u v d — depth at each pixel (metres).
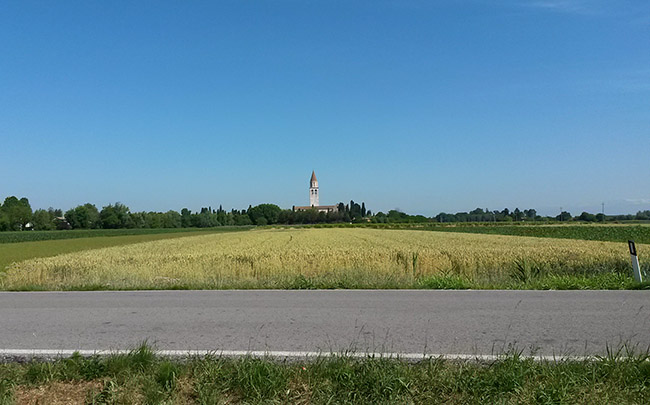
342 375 4.37
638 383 4.23
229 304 8.34
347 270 14.41
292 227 130.62
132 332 6.38
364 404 3.96
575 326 6.46
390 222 149.62
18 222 109.50
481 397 4.02
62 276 15.76
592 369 4.49
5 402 4.00
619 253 20.03
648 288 9.70
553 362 4.78
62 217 131.25
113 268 16.12
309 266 16.92
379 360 4.71
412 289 9.88
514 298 8.65
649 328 6.33
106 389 4.26
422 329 6.36
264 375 4.38
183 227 146.88
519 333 6.12
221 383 4.30
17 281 14.33
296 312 7.56
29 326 6.80
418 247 29.92
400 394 4.10
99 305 8.43
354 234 68.38
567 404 3.87
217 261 17.86
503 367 4.52
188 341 5.88
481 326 6.50
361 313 7.43
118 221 130.25
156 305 8.34
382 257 18.48
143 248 38.22
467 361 4.84
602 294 9.03
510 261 17.02
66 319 7.26
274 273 15.61
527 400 3.96
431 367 4.58
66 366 4.77
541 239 44.84
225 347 5.58
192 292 9.83
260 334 6.19
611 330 6.24
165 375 4.43
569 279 10.55
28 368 4.82
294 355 5.19
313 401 4.05
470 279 12.27
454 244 35.06
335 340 5.86
